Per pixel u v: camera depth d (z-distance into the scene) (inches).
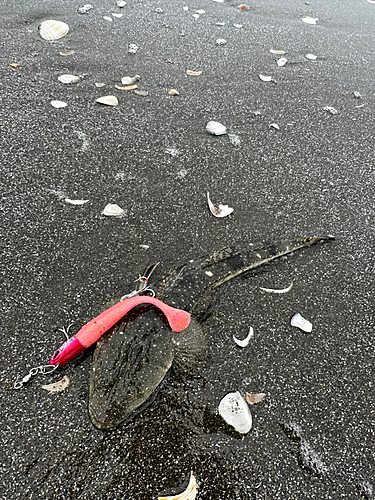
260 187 20.4
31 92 23.5
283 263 17.3
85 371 12.9
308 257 17.6
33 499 10.7
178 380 13.1
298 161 22.1
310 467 11.9
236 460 11.8
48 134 21.2
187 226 18.1
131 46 28.6
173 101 24.8
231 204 19.4
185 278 15.6
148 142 21.8
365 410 13.3
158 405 12.5
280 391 13.4
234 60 29.5
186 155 21.5
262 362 14.0
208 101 25.2
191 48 30.1
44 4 32.1
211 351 14.1
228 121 24.0
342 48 33.1
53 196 18.4
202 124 23.5
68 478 11.1
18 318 14.2
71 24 30.3
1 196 17.9
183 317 13.8
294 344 14.7
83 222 17.6
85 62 26.7
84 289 15.3
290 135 23.7
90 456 11.5
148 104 24.3
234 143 22.6
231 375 13.6
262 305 15.7
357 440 12.6
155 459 11.6
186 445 11.9
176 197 19.3
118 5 33.7
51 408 12.2
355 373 14.1
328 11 39.4
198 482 11.3
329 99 27.0
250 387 13.4
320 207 19.8
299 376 13.8
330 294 16.4
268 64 29.6
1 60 25.5
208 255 16.9
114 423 11.7
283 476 11.7
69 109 22.9
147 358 12.5
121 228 17.6
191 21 33.6
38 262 15.9
